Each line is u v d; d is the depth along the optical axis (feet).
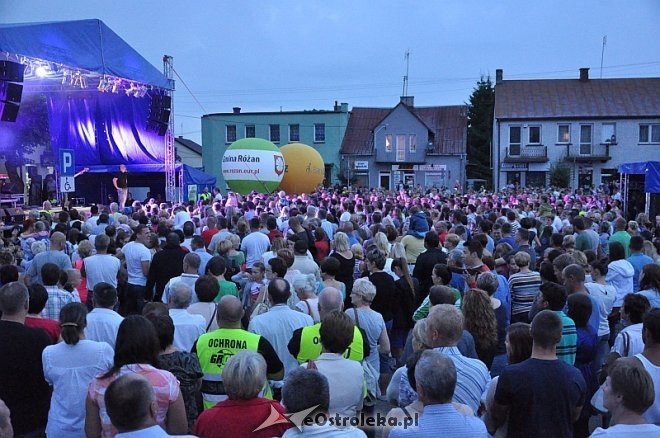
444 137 146.72
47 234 31.68
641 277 19.12
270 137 149.69
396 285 22.91
